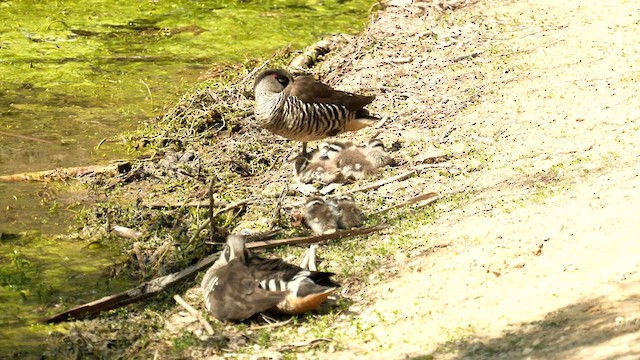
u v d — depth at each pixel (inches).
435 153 636.1
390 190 592.4
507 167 588.4
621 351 356.5
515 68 761.0
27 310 489.7
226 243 476.4
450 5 936.3
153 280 498.0
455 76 767.7
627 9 869.2
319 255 509.0
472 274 460.8
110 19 981.8
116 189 641.6
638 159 555.5
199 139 712.4
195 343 440.5
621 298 403.9
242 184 640.4
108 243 567.2
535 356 371.2
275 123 647.1
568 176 553.6
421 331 417.7
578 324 389.4
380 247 508.4
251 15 996.6
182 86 817.5
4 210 611.5
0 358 442.6
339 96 658.8
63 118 756.6
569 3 913.5
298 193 614.9
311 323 445.7
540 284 434.6
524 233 486.9
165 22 976.9
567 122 639.8
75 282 521.3
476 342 394.6
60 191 639.1
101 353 444.8
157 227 577.3
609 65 733.3
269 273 454.9
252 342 437.7
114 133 732.0
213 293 455.5
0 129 732.7
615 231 464.8
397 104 733.3
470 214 528.4
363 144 669.9
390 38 871.7
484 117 681.6
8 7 1002.7
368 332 430.0
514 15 895.1
